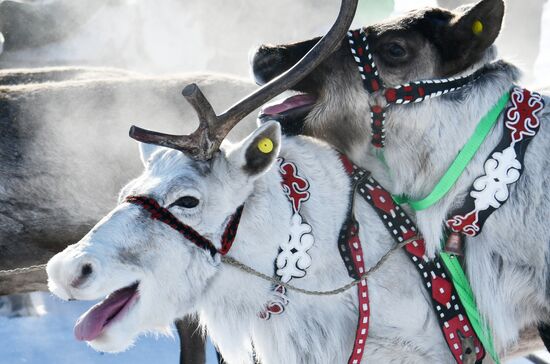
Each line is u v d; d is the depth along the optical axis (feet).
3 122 22.12
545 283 16.37
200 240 14.74
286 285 15.42
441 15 16.38
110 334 14.44
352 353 15.79
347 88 16.20
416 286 16.20
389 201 16.30
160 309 14.80
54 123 22.29
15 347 27.12
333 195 16.03
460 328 16.11
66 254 14.12
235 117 14.80
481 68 16.46
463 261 16.49
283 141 16.17
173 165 14.85
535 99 16.37
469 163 16.02
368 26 16.44
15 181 21.79
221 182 14.83
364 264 16.06
